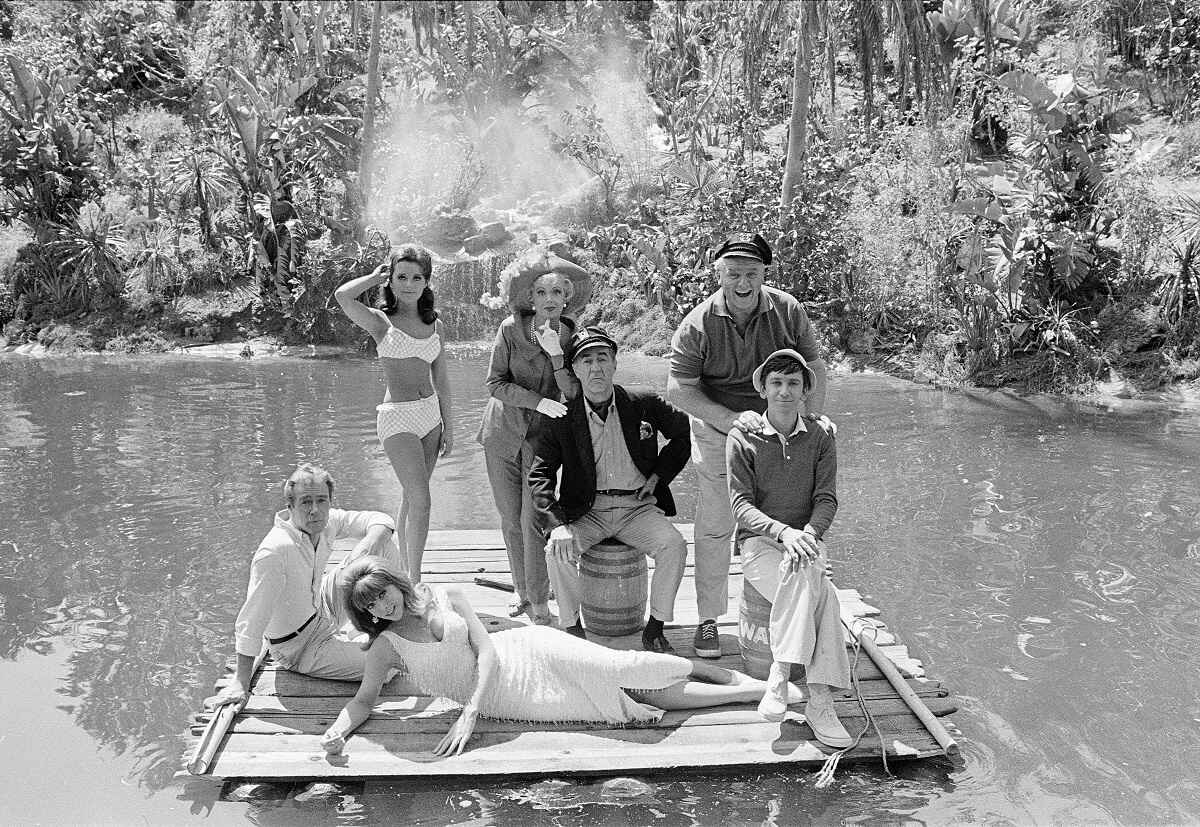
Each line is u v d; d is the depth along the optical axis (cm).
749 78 2080
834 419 1305
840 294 1859
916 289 1750
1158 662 568
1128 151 1580
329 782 440
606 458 535
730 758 451
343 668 527
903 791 437
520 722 485
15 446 1188
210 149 2486
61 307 2488
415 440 599
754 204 1948
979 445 1132
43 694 547
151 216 2619
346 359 2134
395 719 489
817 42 1953
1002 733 489
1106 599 665
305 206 2486
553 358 544
